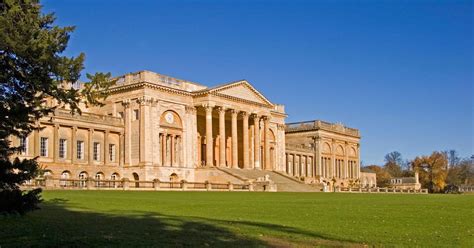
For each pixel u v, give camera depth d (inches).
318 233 834.2
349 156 6008.9
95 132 3398.1
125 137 3516.2
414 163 7514.8
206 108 3754.9
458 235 824.9
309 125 5546.3
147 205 1478.8
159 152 3531.0
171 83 3666.3
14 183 847.1
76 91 921.5
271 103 4330.7
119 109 3587.6
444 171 7416.3
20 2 838.5
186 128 3747.5
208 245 703.7
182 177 3666.3
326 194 2918.3
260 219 1087.0
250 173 3843.5
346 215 1199.6
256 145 4168.3
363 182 6747.1
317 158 5452.8
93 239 727.7
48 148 3097.9
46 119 3053.6
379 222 1027.9
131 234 784.3
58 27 850.1
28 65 826.2
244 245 706.8
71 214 1082.1
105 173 3395.7
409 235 823.1
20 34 804.6
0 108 826.2
